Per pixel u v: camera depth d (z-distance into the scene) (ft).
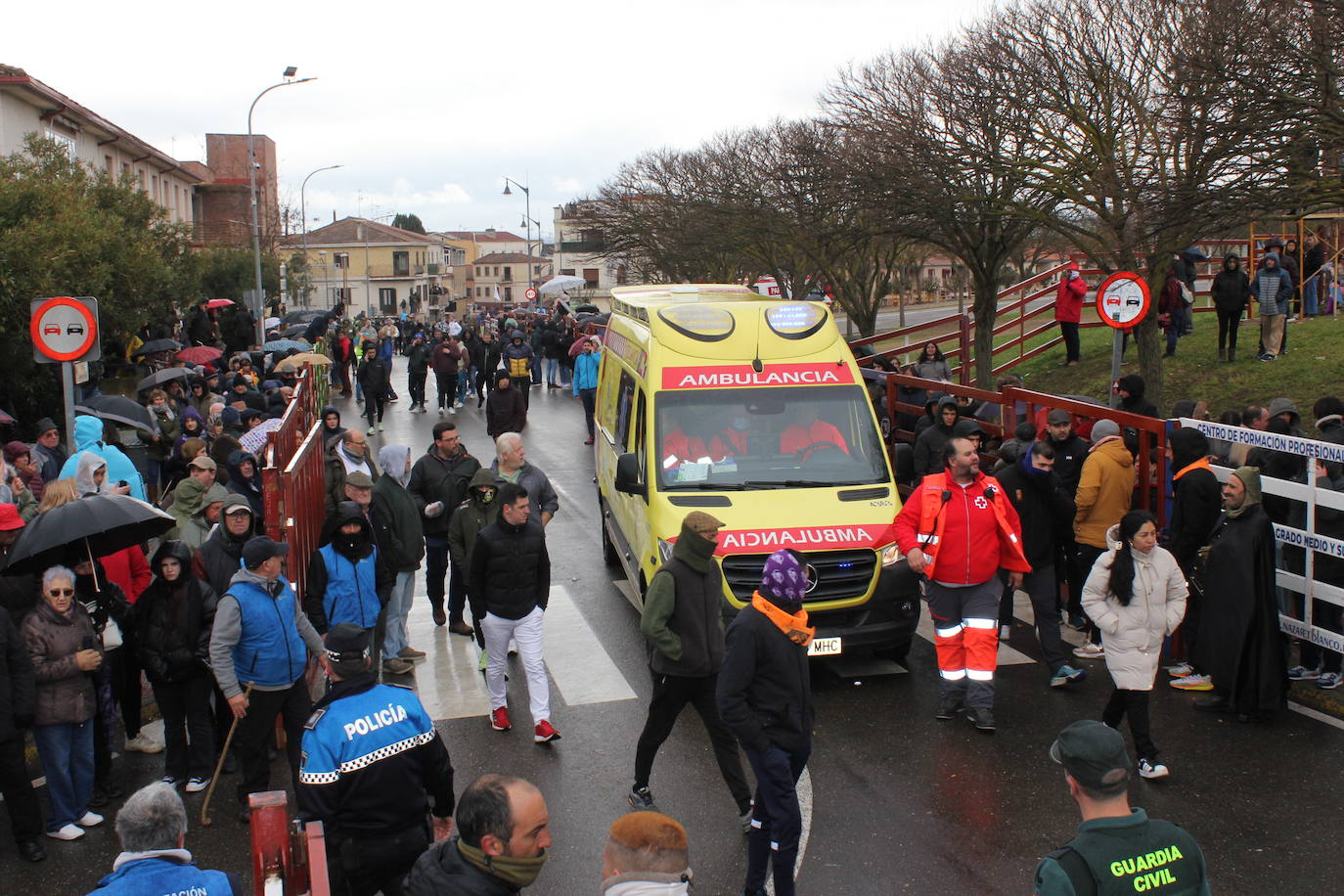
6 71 84.89
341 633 15.07
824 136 80.43
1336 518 26.53
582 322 104.73
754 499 28.73
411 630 33.42
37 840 20.07
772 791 17.28
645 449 30.50
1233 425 33.81
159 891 13.05
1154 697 26.99
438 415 84.58
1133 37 53.88
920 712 26.35
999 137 58.65
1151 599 22.31
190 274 90.79
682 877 10.90
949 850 19.66
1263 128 41.09
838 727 25.53
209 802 22.09
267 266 140.05
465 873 11.68
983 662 25.08
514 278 455.22
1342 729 24.85
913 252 125.08
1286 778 22.34
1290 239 73.67
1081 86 55.26
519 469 30.25
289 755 21.83
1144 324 54.60
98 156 111.34
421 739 15.14
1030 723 25.54
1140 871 10.66
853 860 19.36
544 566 24.94
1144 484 30.55
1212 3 44.96
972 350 90.27
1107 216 54.85
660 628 20.02
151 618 22.08
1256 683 24.81
